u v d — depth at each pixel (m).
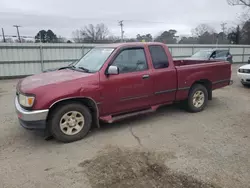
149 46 4.57
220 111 5.59
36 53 14.73
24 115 3.46
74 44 15.99
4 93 8.59
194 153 3.38
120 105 4.21
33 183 2.70
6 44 13.62
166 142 3.79
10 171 2.96
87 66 4.35
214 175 2.79
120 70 4.15
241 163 3.07
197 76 5.24
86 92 3.76
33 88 3.49
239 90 8.42
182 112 5.51
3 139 3.99
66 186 2.63
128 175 2.83
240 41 38.03
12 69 14.10
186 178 2.74
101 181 2.71
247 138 3.92
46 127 3.87
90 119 4.02
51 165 3.10
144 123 4.74
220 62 5.84
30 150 3.57
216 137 3.98
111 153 3.42
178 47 21.19
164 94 4.77
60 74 4.13
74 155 3.38
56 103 3.63
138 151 3.47
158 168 2.98
